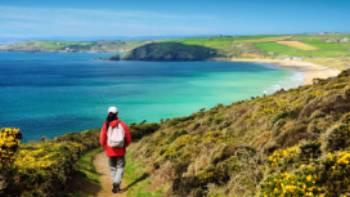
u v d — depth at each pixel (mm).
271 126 13797
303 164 7535
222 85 129875
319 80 27641
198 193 9969
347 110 11820
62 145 16297
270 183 7133
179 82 145000
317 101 12914
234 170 10305
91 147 27281
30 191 9180
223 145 12039
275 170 8539
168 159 14781
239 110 22234
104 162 20406
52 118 72438
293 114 13516
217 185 10094
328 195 6406
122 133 12102
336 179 6695
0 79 159625
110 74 192125
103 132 12188
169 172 12883
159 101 93812
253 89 115625
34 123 67375
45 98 101438
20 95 108125
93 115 76062
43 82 148750
